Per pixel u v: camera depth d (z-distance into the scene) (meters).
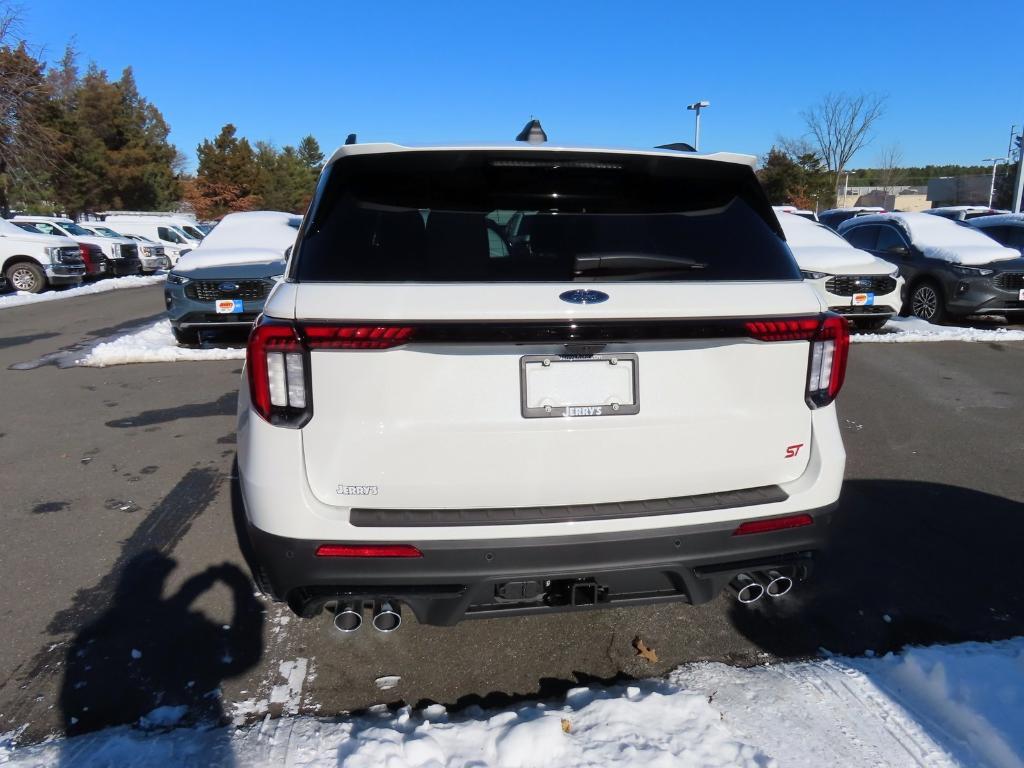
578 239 2.39
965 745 2.29
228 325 8.78
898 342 9.64
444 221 2.37
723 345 2.33
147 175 51.06
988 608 3.15
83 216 48.00
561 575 2.29
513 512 2.27
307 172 80.06
